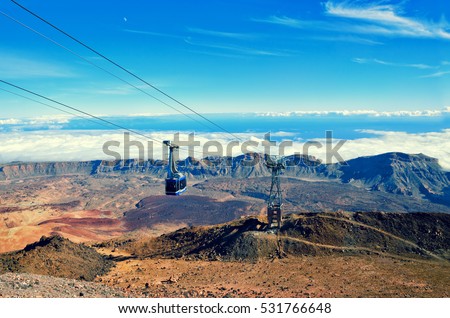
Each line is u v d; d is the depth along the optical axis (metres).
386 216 131.50
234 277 99.19
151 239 152.00
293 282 92.44
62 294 49.44
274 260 115.19
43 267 96.00
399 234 123.44
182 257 126.38
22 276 56.28
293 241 123.56
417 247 116.69
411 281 89.38
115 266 114.00
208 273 104.00
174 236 150.50
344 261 109.62
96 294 54.53
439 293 80.19
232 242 126.81
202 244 136.62
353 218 133.38
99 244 160.25
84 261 108.31
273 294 81.94
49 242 113.62
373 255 114.25
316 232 126.88
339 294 80.94
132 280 96.44
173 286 89.00
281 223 135.88
